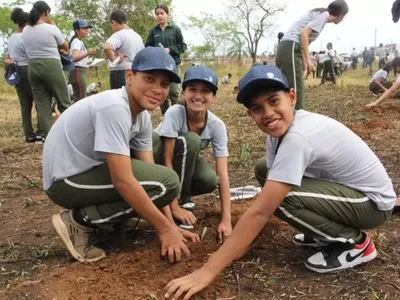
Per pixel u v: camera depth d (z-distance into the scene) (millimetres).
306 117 1446
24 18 3879
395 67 8672
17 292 1448
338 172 1476
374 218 1527
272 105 1366
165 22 4258
